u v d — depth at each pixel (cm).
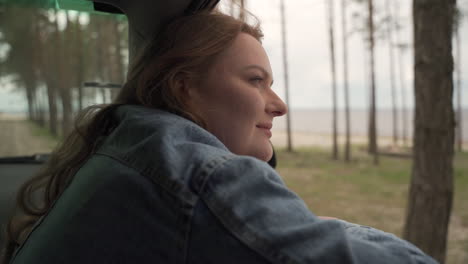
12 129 1149
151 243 47
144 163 53
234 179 47
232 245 43
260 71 70
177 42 70
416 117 320
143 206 50
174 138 55
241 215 44
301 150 2427
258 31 76
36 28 1021
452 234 582
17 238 82
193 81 69
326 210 780
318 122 12662
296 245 41
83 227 53
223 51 68
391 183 1133
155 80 69
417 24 307
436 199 310
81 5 123
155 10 74
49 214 65
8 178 211
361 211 767
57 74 1127
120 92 79
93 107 84
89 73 1042
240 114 68
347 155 1817
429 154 309
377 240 51
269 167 52
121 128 63
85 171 63
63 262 52
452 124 305
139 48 82
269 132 72
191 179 48
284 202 46
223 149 58
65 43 1121
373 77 2041
